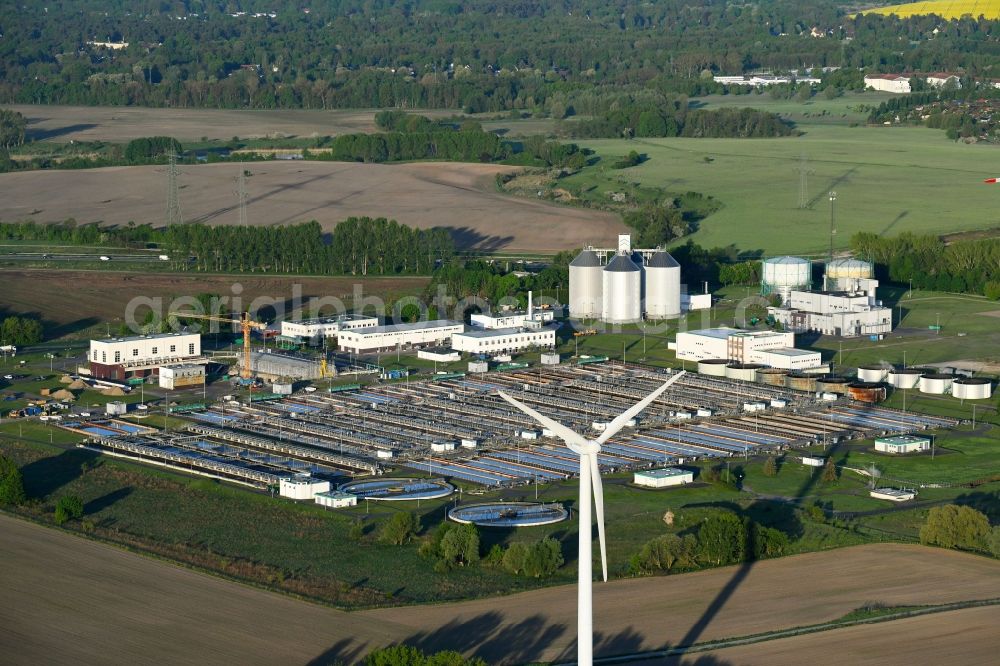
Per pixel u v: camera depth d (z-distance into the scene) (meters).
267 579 182.75
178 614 169.25
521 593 176.50
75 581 180.88
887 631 160.62
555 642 159.88
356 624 166.25
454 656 144.12
